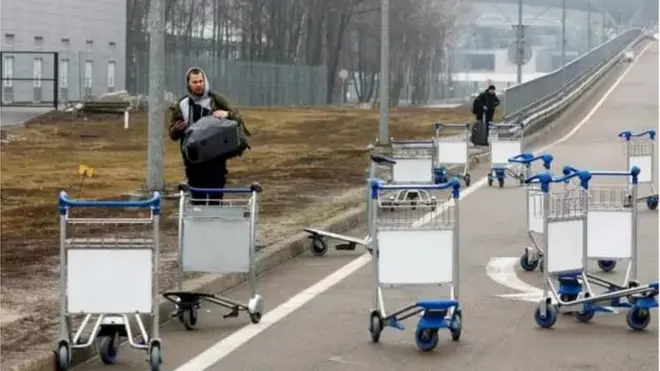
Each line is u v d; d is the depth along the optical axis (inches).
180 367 500.4
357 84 5452.8
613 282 659.4
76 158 1752.0
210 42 4547.2
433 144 1166.3
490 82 1919.3
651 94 3464.6
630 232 634.8
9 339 512.7
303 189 1245.7
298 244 839.7
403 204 568.4
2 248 792.3
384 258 542.0
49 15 3024.1
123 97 2984.7
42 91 2945.4
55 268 706.8
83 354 512.1
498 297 664.4
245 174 1449.3
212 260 597.3
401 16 5049.2
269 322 598.2
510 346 539.5
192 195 715.4
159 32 1002.1
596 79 3873.0
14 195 1215.6
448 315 548.4
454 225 542.6
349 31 5093.5
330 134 2393.0
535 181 650.2
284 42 4712.1
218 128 707.4
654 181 1147.9
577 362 506.6
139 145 2030.0
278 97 4035.4
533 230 743.7
